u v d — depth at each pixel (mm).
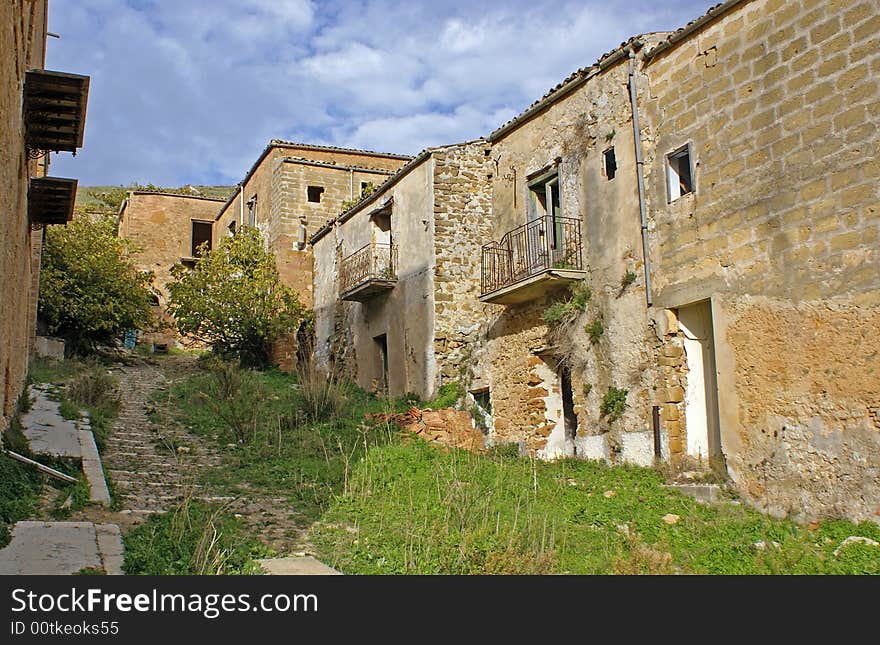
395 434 13812
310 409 15062
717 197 11211
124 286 23047
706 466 11383
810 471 9562
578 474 12094
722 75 11328
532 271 15258
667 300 11906
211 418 14609
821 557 8039
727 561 7855
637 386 12289
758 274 10492
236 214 31781
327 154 27875
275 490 10281
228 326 23672
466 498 9383
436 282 17266
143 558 6746
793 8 10352
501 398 15617
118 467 10703
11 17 8234
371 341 20109
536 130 15703
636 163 12695
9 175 8805
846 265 9430
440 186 17625
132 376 20406
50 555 6512
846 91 9617
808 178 9969
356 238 21516
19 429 10742
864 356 9117
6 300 9273
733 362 10711
